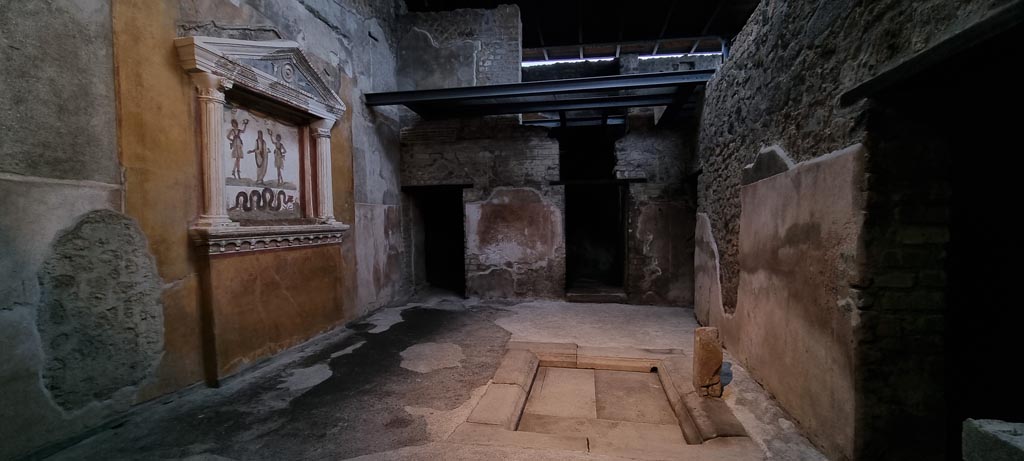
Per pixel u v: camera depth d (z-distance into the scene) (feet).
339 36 14.80
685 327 14.47
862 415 5.74
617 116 22.49
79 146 7.25
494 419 7.84
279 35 11.72
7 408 6.39
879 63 5.47
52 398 6.91
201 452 6.85
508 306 17.99
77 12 7.21
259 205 11.43
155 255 8.46
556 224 19.03
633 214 18.25
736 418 7.66
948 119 5.50
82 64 7.29
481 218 19.52
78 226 7.24
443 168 19.60
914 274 5.64
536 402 9.44
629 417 8.79
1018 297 5.98
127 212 7.98
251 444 7.07
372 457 6.61
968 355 5.97
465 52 19.48
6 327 6.37
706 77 14.01
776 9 8.48
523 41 23.89
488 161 19.34
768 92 8.86
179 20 8.95
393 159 19.07
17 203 6.48
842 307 6.05
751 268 9.71
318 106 13.01
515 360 10.95
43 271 6.80
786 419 7.61
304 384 9.62
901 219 5.64
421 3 21.06
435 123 19.53
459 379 9.89
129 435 7.38
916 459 5.69
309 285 12.82
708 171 14.01
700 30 22.66
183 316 9.02
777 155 8.34
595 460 6.39
